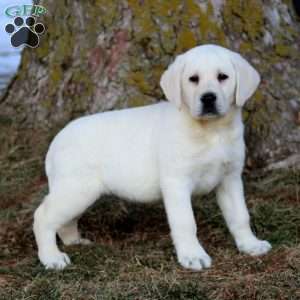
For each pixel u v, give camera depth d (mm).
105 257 5844
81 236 6523
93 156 5805
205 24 7621
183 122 5516
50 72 8242
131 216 6855
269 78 7750
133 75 7594
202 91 5355
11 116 8539
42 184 7652
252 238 5871
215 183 5770
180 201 5535
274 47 7938
